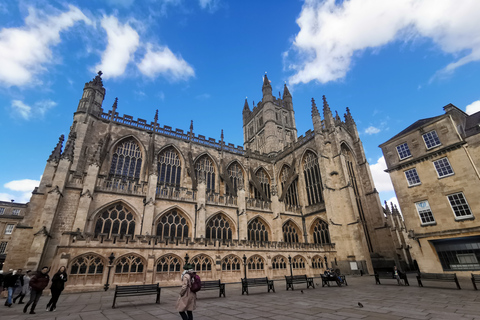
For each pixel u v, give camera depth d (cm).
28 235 3188
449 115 3244
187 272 997
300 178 5972
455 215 2995
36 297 1398
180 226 4141
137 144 5025
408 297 1747
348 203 4738
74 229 3172
